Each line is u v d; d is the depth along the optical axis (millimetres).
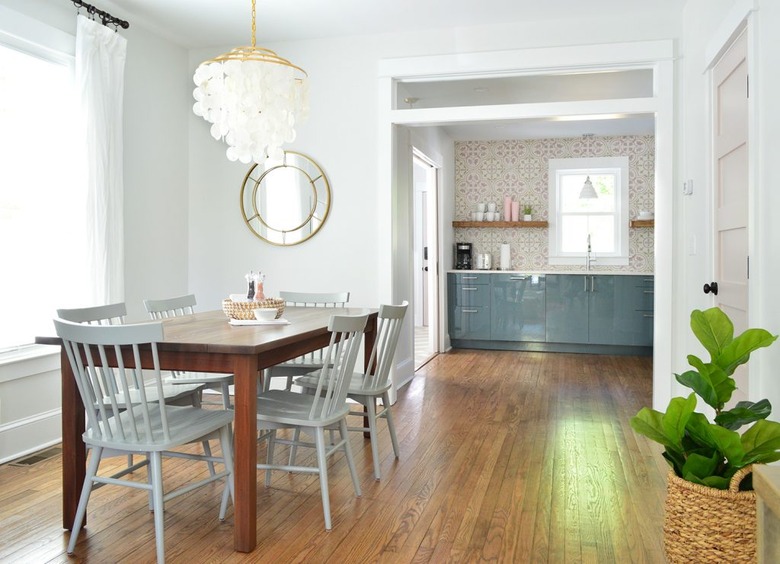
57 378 3672
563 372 5809
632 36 4117
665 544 2135
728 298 3111
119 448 2211
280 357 2580
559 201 7559
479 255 7570
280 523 2523
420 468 3186
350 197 4625
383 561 2203
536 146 7578
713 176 3379
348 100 4609
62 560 2211
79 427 2488
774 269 2350
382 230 4559
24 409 3465
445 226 7148
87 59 3723
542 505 2699
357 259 4621
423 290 9648
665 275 4078
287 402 2785
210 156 4891
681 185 4047
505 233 7684
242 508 2273
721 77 3207
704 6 3516
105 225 3820
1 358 3344
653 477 3047
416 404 4582
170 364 2410
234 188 4855
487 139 7621
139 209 4387
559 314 6875
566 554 2254
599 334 6758
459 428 3932
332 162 4656
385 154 4531
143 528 2484
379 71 4516
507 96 5742
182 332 2635
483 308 7109
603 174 7492
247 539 2270
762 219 2482
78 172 3732
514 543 2342
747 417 2078
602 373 5758
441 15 4164
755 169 2539
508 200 7531
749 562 1929
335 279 4672
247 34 4551
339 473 3121
